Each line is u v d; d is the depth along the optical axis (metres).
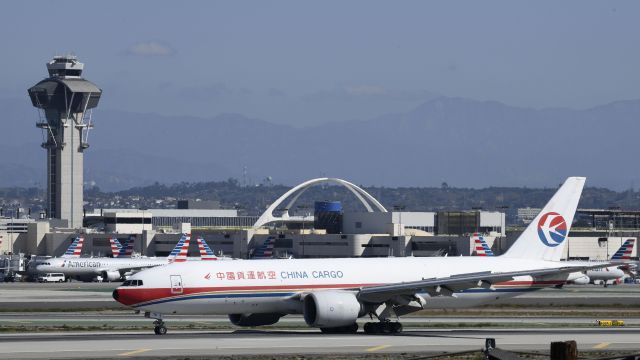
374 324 199.00
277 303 195.50
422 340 179.50
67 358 147.50
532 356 156.50
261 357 150.75
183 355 152.62
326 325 190.50
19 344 165.12
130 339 175.88
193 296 189.25
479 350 157.62
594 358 155.00
